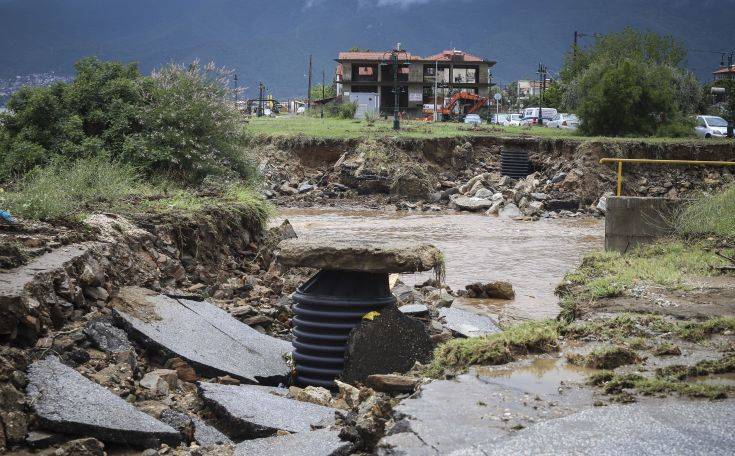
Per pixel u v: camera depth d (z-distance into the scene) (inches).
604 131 1980.8
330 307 353.7
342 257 348.5
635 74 1978.3
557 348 280.5
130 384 295.4
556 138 1718.8
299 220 1225.4
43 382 260.2
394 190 1528.1
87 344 315.6
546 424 203.6
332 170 1631.4
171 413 266.1
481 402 221.3
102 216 458.9
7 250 330.6
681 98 2313.0
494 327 494.0
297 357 358.9
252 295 497.7
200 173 743.1
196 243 515.5
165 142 726.5
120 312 352.5
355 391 310.8
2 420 231.1
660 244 565.0
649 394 228.4
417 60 4261.8
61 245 380.2
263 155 1603.1
